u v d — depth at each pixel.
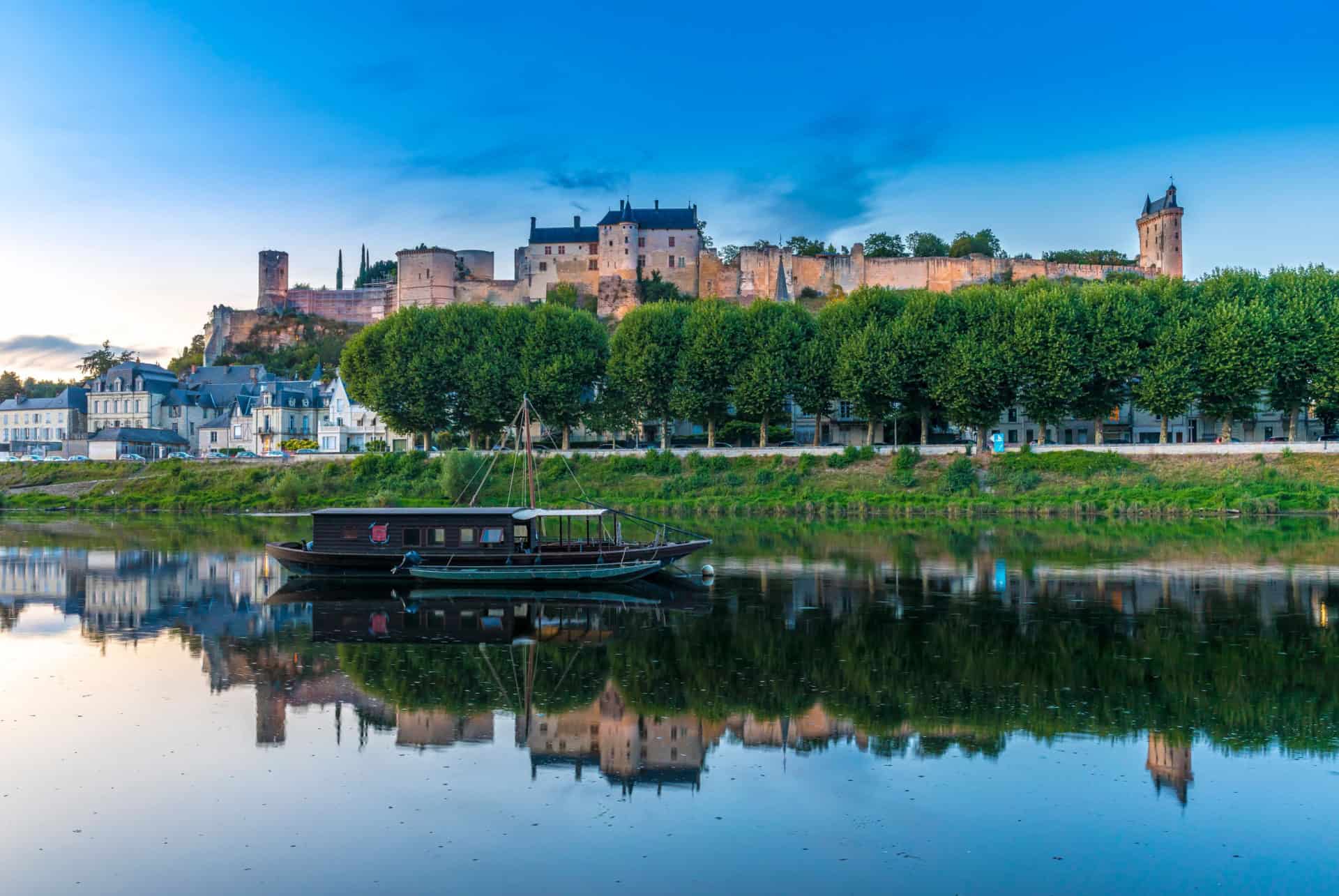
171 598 44.97
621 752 22.75
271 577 51.69
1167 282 102.00
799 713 25.58
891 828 18.70
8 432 164.50
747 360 105.06
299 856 17.73
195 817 19.34
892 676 29.03
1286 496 82.19
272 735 24.03
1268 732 23.67
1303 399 92.62
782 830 18.67
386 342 113.56
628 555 49.44
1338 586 44.16
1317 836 18.25
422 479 107.44
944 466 97.75
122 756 22.59
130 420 158.75
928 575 49.19
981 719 24.86
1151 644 32.94
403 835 18.55
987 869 17.19
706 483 101.69
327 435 140.12
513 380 108.81
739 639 34.53
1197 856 17.55
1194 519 77.94
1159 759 21.97
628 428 116.44
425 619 39.25
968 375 93.81
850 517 85.88
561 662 31.36
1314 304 90.62
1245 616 37.56
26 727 24.69
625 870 17.17
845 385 100.56
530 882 16.80
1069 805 19.64
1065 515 82.94
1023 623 36.75
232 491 110.94
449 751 22.92
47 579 50.59
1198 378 92.06
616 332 113.44
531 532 51.31
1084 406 96.62
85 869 17.30
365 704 26.67
